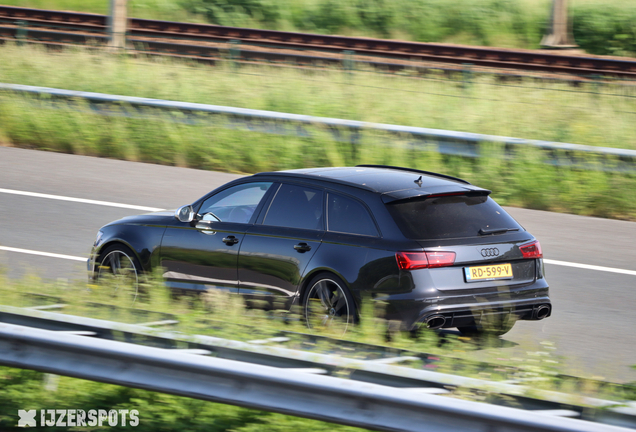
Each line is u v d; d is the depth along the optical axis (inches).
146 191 1950.1
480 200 1048.8
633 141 2332.7
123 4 3427.7
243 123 2314.2
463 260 964.6
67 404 767.7
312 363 708.0
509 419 578.6
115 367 700.0
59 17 3882.9
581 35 4269.2
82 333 762.2
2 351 735.1
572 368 858.8
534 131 2418.8
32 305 944.9
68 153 2407.7
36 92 2519.7
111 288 1120.8
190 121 2362.2
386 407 617.0
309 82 2896.2
